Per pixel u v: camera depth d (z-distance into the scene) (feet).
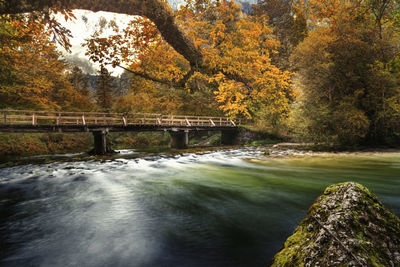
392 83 43.96
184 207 14.57
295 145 56.29
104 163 36.55
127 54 30.86
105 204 15.64
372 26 47.21
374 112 47.67
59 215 13.67
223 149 56.24
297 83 52.65
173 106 89.51
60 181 23.40
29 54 58.54
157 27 30.81
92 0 19.76
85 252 9.29
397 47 44.75
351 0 46.93
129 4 23.32
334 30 49.57
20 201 16.85
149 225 11.85
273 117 66.44
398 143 49.47
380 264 4.65
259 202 15.05
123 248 9.53
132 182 22.38
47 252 9.35
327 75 48.49
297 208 13.75
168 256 8.80
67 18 19.17
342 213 5.83
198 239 10.14
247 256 8.59
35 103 66.49
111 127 54.80
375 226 5.52
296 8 113.09
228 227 11.32
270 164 31.42
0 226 12.10
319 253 5.17
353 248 4.94
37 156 52.75
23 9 16.81
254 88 49.75
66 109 86.02
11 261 8.69
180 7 35.94
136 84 44.21
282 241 9.68
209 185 20.35
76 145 75.72
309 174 23.67
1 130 41.11
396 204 13.29
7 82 59.11
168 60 40.57
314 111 47.11
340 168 26.58
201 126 69.82
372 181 19.70
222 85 48.52
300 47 53.26
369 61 46.78
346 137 46.80
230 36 47.65
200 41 38.99
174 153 49.70
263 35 70.69
